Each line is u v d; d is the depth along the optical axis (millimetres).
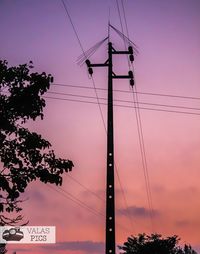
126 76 18453
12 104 10047
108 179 15312
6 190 9797
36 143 10148
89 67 18516
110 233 14469
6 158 9977
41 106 10352
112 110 16984
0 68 10078
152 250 41469
